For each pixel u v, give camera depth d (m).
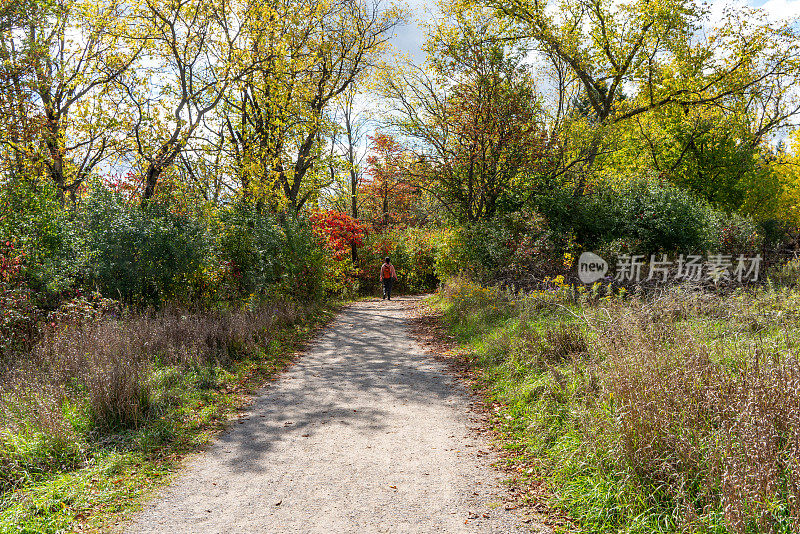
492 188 18.47
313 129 18.64
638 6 21.05
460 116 17.91
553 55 21.69
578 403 5.30
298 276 16.77
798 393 3.66
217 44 15.58
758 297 9.17
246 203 14.64
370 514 3.85
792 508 2.96
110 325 8.29
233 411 6.52
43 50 11.67
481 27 20.42
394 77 21.25
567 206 17.52
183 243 11.00
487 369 8.05
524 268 14.59
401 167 20.61
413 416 6.24
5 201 9.34
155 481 4.46
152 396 6.18
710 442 3.71
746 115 28.05
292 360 9.52
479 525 3.67
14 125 10.86
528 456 4.88
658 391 4.21
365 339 11.76
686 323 7.15
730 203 24.75
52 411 5.16
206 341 9.06
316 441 5.45
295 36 17.58
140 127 14.10
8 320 7.34
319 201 25.05
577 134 18.73
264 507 3.98
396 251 30.33
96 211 10.62
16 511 3.75
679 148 26.16
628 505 3.54
